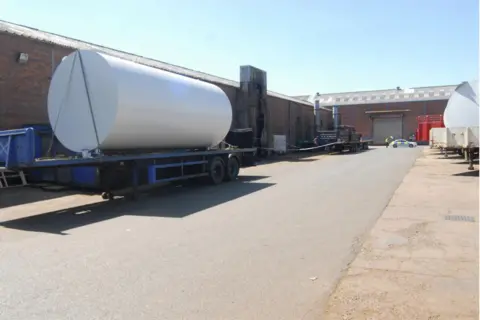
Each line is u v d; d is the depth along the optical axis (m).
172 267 5.38
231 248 6.23
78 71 10.37
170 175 12.52
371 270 5.19
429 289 4.54
